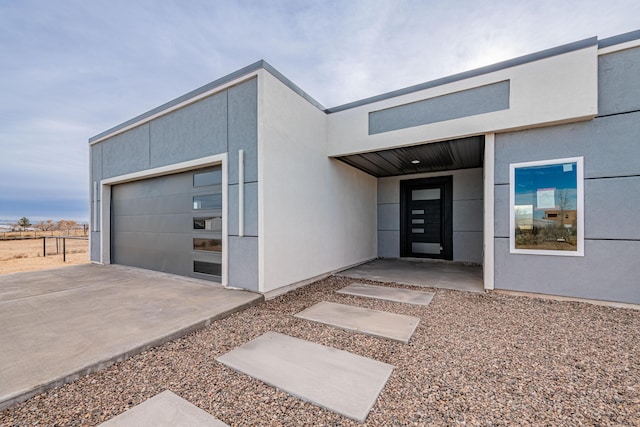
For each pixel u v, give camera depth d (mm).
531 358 2275
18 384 1782
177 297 3904
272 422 1538
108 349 2303
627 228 3510
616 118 3568
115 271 5992
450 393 1802
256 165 4164
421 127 4770
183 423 1513
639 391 1810
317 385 1872
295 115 4809
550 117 3805
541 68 3869
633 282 3477
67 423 1521
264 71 4137
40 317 3082
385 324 3023
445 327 2973
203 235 5094
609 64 3607
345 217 6504
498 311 3479
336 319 3191
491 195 4281
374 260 7848
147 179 6254
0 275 5516
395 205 8141
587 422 1524
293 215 4734
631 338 2643
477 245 7129
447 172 7480
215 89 4637
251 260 4207
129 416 1567
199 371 2094
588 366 2139
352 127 5477
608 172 3605
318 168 5473
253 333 2842
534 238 4016
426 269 6430
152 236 6121
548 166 3934
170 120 5434
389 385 1900
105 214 7141
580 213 3748
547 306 3645
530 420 1540
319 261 5438
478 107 4305
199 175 5176
